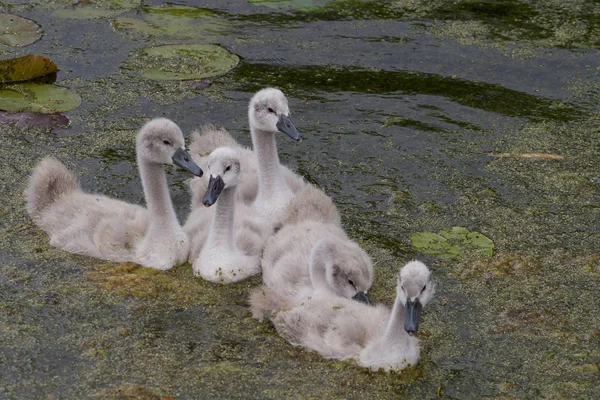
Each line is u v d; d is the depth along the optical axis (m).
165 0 17.14
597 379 8.62
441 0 17.44
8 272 10.00
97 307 9.50
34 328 9.11
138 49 15.13
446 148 12.80
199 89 14.05
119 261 10.34
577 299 9.84
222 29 16.00
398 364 8.61
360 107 13.76
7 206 11.24
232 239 10.13
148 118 13.24
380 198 11.66
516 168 12.39
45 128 12.85
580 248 10.73
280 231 10.55
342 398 8.28
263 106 11.07
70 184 11.12
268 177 11.22
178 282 10.03
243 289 9.99
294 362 8.77
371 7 17.09
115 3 16.80
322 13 16.78
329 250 9.49
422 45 15.66
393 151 12.70
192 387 8.37
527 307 9.70
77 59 14.76
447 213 11.38
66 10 16.42
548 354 8.98
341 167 12.30
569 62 15.22
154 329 9.20
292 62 14.98
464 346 9.08
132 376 8.50
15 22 15.72
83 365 8.62
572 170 12.38
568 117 13.68
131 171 12.00
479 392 8.43
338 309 9.07
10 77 13.94
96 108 13.42
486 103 13.98
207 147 11.88
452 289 9.98
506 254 10.61
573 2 17.41
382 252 10.59
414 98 14.05
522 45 15.72
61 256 10.38
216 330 9.22
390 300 9.80
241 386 8.40
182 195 11.83
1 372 8.48
